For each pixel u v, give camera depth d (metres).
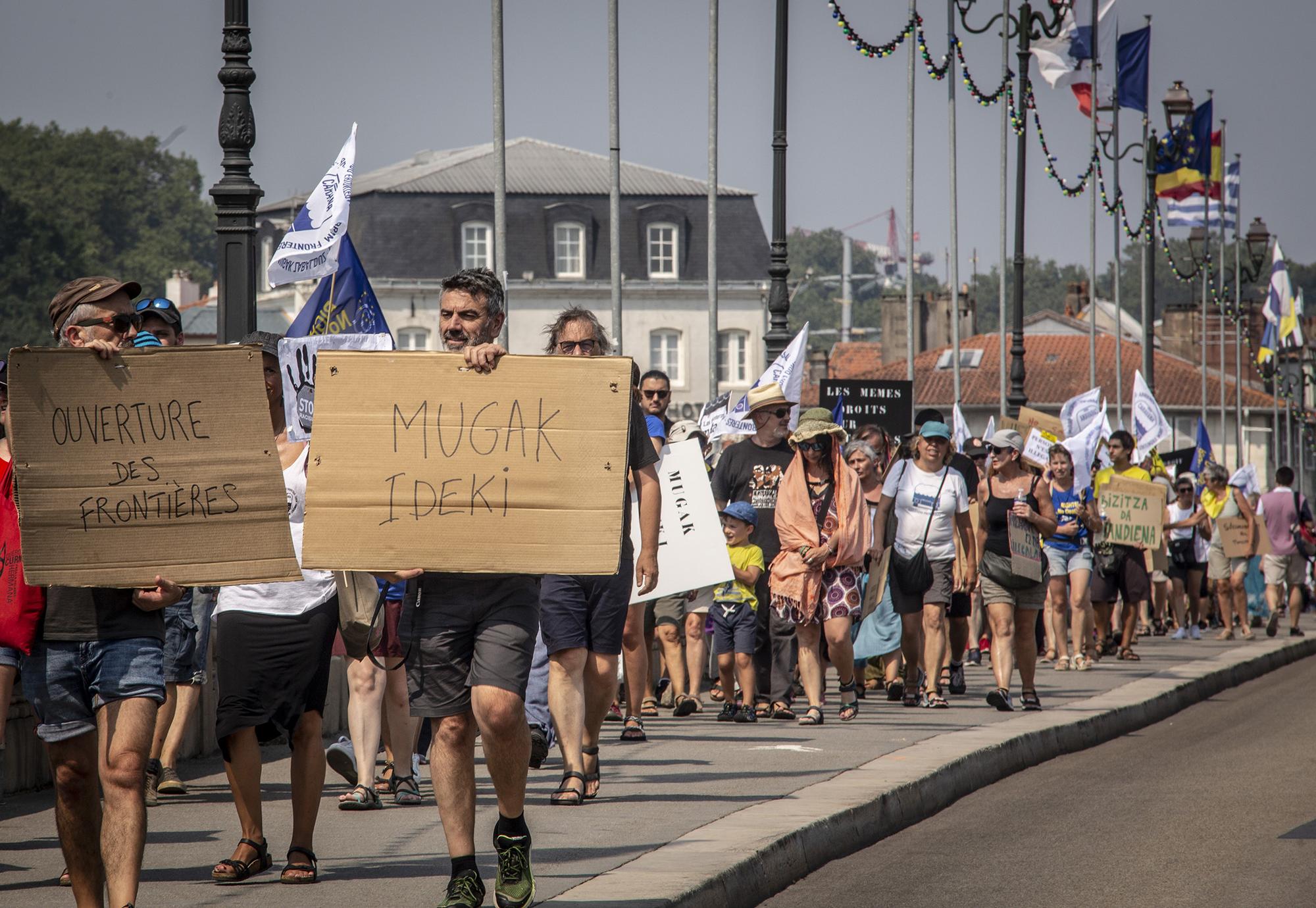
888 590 37.16
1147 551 53.03
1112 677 43.69
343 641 17.62
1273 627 64.31
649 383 30.91
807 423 32.75
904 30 65.88
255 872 17.69
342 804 22.20
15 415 14.95
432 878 17.58
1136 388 73.94
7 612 14.77
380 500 15.77
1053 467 47.50
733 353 179.00
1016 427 58.88
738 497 34.50
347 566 15.72
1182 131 93.69
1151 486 52.31
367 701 22.39
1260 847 22.14
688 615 35.78
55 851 19.12
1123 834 23.14
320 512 15.75
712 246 57.19
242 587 17.39
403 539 15.75
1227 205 128.62
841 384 51.78
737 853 18.58
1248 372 191.88
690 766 26.05
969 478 37.00
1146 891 19.38
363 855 18.97
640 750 28.08
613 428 15.92
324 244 26.09
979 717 33.78
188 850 19.27
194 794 23.41
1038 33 78.94
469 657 15.98
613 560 15.77
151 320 22.56
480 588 15.91
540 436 15.90
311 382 20.95
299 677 17.42
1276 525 64.06
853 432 51.72
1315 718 38.41
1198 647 57.94
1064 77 88.31
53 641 14.82
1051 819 24.41
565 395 15.94
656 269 177.62
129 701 14.75
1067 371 187.25
